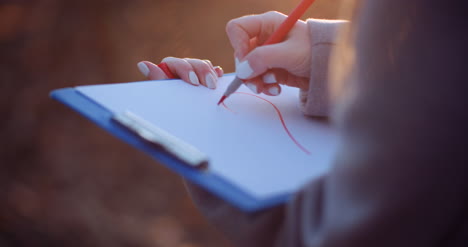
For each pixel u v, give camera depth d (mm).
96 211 3412
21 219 3285
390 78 311
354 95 331
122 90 668
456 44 297
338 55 387
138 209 3465
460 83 298
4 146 3930
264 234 401
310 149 554
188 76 779
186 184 502
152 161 3836
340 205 319
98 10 4582
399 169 304
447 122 298
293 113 690
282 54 656
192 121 607
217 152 511
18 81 4309
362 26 331
